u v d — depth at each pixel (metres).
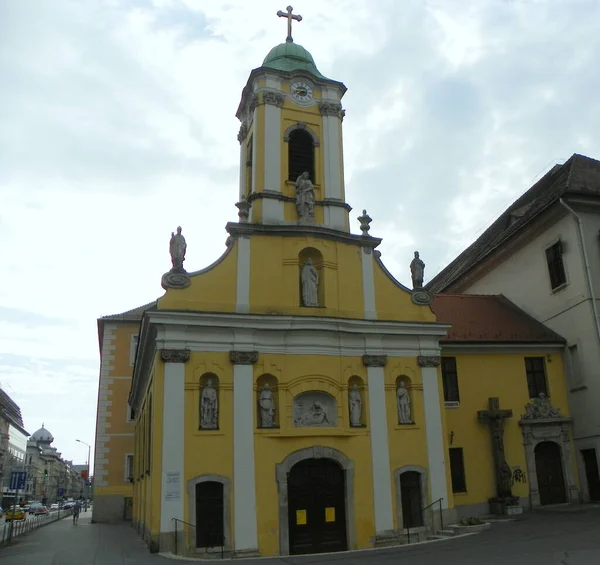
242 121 28.19
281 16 28.86
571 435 28.00
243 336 21.59
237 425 20.69
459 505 25.42
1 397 89.88
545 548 15.80
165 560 17.45
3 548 21.84
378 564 15.23
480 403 27.20
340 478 21.77
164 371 20.42
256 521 19.97
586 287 27.42
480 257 35.22
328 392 22.20
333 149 25.91
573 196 27.89
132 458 40.28
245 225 22.92
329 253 23.89
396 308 24.34
